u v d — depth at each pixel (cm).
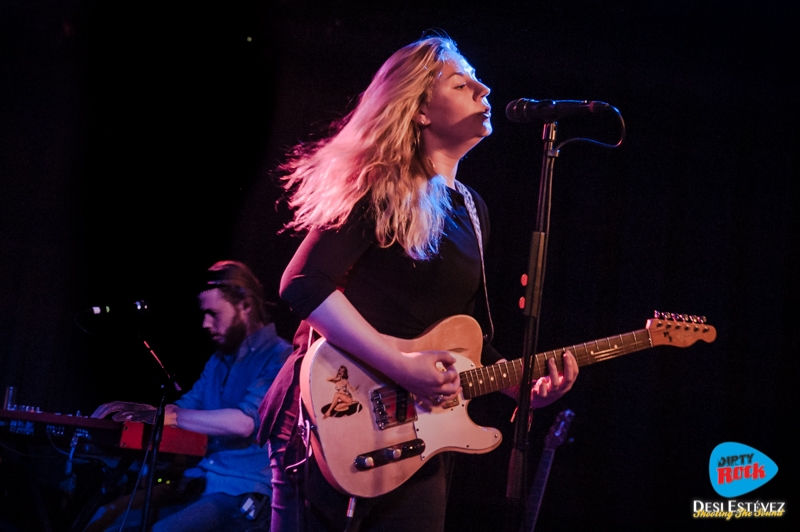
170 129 507
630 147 486
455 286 211
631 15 480
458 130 220
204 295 365
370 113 217
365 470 193
